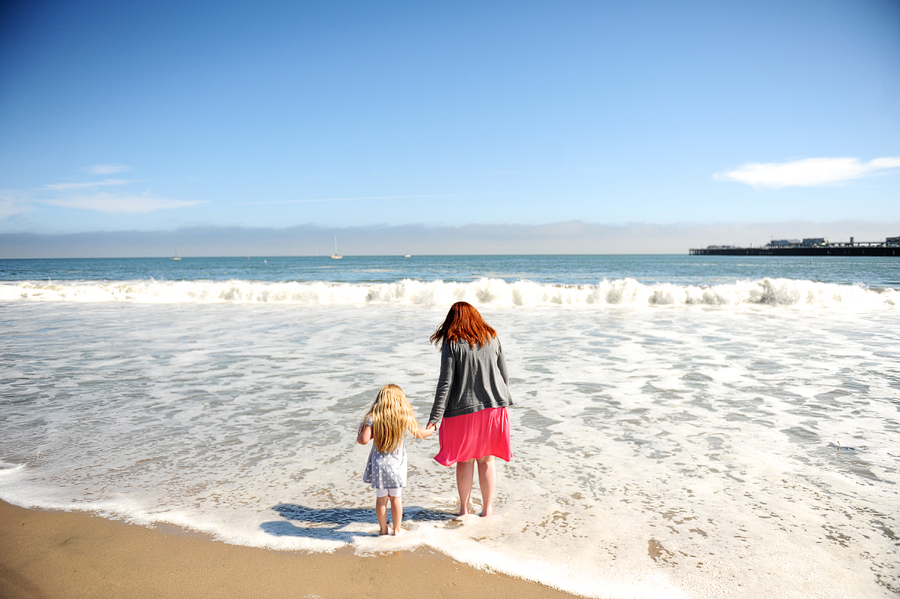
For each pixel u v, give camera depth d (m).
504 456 3.35
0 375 7.64
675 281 34.38
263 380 7.29
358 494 3.73
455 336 3.38
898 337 10.77
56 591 2.60
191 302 19.05
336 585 2.66
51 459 4.39
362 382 7.14
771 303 17.38
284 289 19.36
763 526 3.24
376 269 61.06
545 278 37.47
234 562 2.86
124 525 3.27
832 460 4.34
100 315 15.16
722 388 6.77
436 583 2.68
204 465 4.26
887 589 2.60
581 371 7.76
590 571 2.77
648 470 4.15
